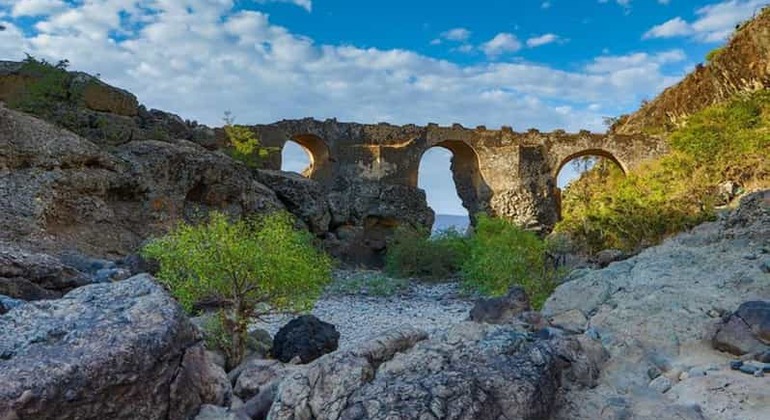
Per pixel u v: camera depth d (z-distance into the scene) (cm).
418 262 2595
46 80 2098
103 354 480
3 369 452
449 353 530
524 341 554
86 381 461
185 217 2056
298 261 824
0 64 2241
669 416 502
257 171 2927
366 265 3397
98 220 1692
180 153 2067
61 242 1502
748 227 1053
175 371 525
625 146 4022
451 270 2588
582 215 2567
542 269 1407
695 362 611
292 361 767
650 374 598
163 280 799
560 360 567
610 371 610
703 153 2820
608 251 1833
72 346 490
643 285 833
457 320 1362
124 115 2344
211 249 784
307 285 844
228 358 773
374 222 3575
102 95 2262
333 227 3344
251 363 674
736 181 2584
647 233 2170
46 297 835
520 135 4091
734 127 3055
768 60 3862
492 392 469
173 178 2036
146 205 1905
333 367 505
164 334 522
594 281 880
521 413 461
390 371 508
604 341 675
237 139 3198
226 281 798
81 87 2189
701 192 2470
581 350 608
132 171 1881
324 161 3875
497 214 3916
